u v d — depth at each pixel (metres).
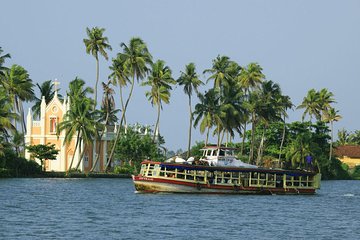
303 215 133.75
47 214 125.19
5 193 166.12
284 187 177.25
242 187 171.25
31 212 127.88
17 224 111.44
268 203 153.50
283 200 163.12
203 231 108.88
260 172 173.75
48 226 110.00
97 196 161.75
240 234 107.19
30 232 103.75
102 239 99.38
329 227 117.88
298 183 179.75
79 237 100.44
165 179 165.38
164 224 115.00
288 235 107.62
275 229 113.56
